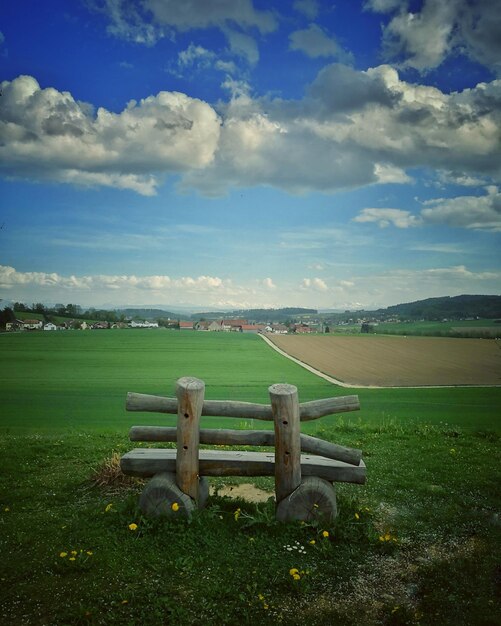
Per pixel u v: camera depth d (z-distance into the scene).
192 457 5.71
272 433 5.91
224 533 5.39
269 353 80.75
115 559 4.79
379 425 13.50
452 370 62.88
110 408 27.03
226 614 3.99
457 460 9.14
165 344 90.88
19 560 4.76
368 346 90.31
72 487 7.22
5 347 81.25
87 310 163.50
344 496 6.85
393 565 4.95
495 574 4.75
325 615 4.07
